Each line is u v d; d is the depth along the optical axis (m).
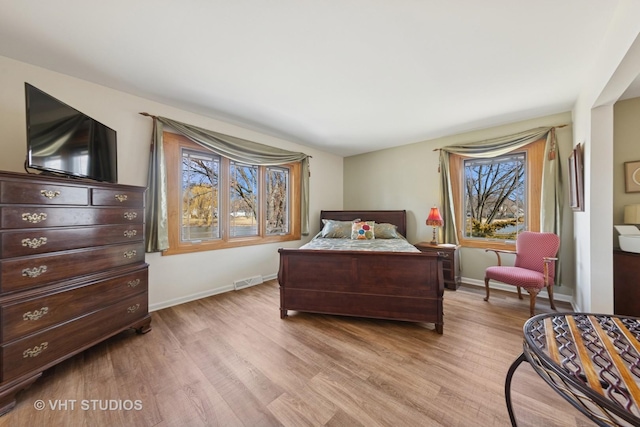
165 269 2.74
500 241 3.39
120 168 2.42
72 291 1.62
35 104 1.51
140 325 2.10
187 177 2.98
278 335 2.12
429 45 1.73
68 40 1.69
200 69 2.04
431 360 1.75
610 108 2.02
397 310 2.25
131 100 2.48
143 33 1.62
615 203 2.54
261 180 3.80
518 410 1.30
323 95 2.49
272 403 1.37
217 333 2.15
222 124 3.21
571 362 0.91
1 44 1.72
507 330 2.19
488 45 1.72
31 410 1.32
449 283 3.32
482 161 3.58
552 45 1.71
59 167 1.66
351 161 5.01
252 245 3.60
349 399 1.39
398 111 2.88
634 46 1.31
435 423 1.23
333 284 2.40
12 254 1.36
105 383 1.52
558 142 2.90
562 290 2.89
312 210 4.53
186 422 1.25
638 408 0.69
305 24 1.53
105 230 1.86
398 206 4.37
